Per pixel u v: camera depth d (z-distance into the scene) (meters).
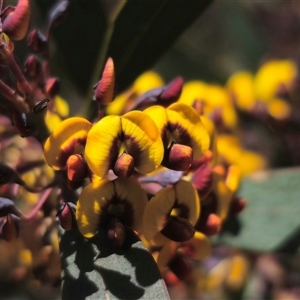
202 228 0.21
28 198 0.22
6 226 0.19
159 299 0.19
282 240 0.24
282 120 0.28
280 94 0.28
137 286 0.19
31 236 0.22
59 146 0.19
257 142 0.29
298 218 0.24
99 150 0.19
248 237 0.24
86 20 0.23
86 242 0.19
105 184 0.19
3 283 0.26
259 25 0.36
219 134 0.26
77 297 0.19
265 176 0.25
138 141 0.19
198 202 0.20
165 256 0.20
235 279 0.28
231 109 0.28
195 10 0.23
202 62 0.33
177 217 0.20
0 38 0.19
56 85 0.20
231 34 0.37
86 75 0.24
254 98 0.28
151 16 0.23
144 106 0.21
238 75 0.28
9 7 0.19
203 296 0.27
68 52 0.24
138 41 0.23
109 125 0.19
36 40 0.21
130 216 0.19
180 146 0.19
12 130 0.22
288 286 0.28
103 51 0.23
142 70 0.23
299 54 0.34
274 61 0.32
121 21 0.23
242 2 0.37
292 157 0.28
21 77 0.19
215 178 0.21
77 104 0.28
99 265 0.19
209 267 0.28
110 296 0.19
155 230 0.19
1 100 0.20
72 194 0.20
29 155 0.22
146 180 0.20
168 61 0.33
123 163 0.19
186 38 0.37
